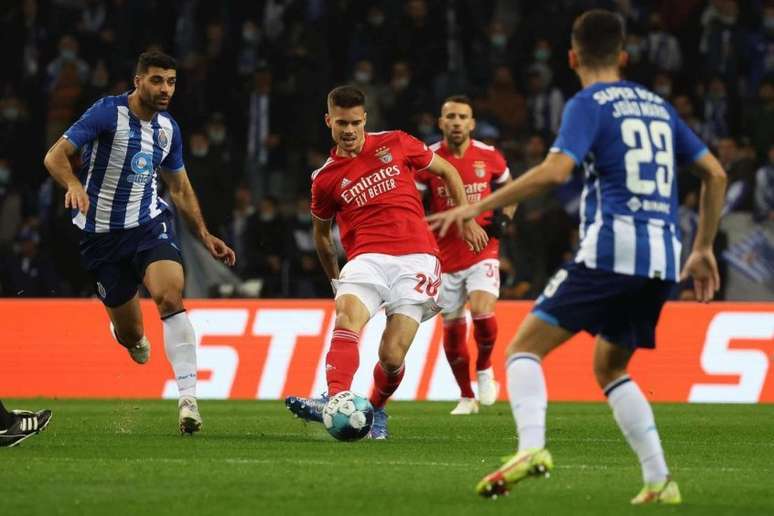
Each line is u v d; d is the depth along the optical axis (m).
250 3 70.62
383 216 29.12
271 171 64.75
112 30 70.44
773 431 34.72
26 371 51.03
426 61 67.12
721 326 49.66
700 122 66.62
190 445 28.03
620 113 19.12
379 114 65.50
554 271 60.06
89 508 18.16
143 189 30.91
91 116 30.05
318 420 29.70
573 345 50.06
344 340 28.50
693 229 59.75
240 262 60.50
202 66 66.38
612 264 18.77
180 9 71.06
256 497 19.42
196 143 61.69
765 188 60.62
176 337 30.12
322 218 30.14
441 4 67.81
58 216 60.66
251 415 39.78
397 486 20.84
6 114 68.25
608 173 19.05
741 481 22.42
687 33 69.56
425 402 48.47
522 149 63.31
